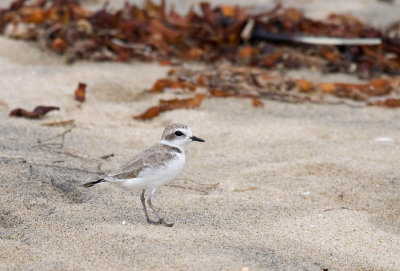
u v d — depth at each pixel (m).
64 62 15.70
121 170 8.09
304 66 16.08
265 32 16.89
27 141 10.80
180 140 8.55
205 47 16.33
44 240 7.51
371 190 9.75
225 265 6.87
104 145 11.14
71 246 7.34
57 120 12.12
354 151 11.17
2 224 8.02
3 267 6.75
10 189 8.77
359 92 14.54
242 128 12.30
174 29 16.73
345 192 9.70
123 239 7.51
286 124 12.60
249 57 16.09
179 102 13.21
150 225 8.14
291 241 7.82
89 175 9.66
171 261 6.94
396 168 10.41
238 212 8.81
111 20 16.84
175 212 8.73
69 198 9.02
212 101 13.80
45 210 8.32
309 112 13.45
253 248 7.48
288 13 17.89
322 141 11.70
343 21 18.64
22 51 15.88
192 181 10.03
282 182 9.99
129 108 13.12
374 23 20.22
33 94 13.27
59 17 16.92
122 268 6.80
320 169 10.40
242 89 14.33
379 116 13.34
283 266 7.05
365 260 7.44
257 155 11.10
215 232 7.92
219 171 10.46
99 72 14.82
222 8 17.19
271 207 9.04
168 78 14.74
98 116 12.57
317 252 7.55
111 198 9.04
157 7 17.98
